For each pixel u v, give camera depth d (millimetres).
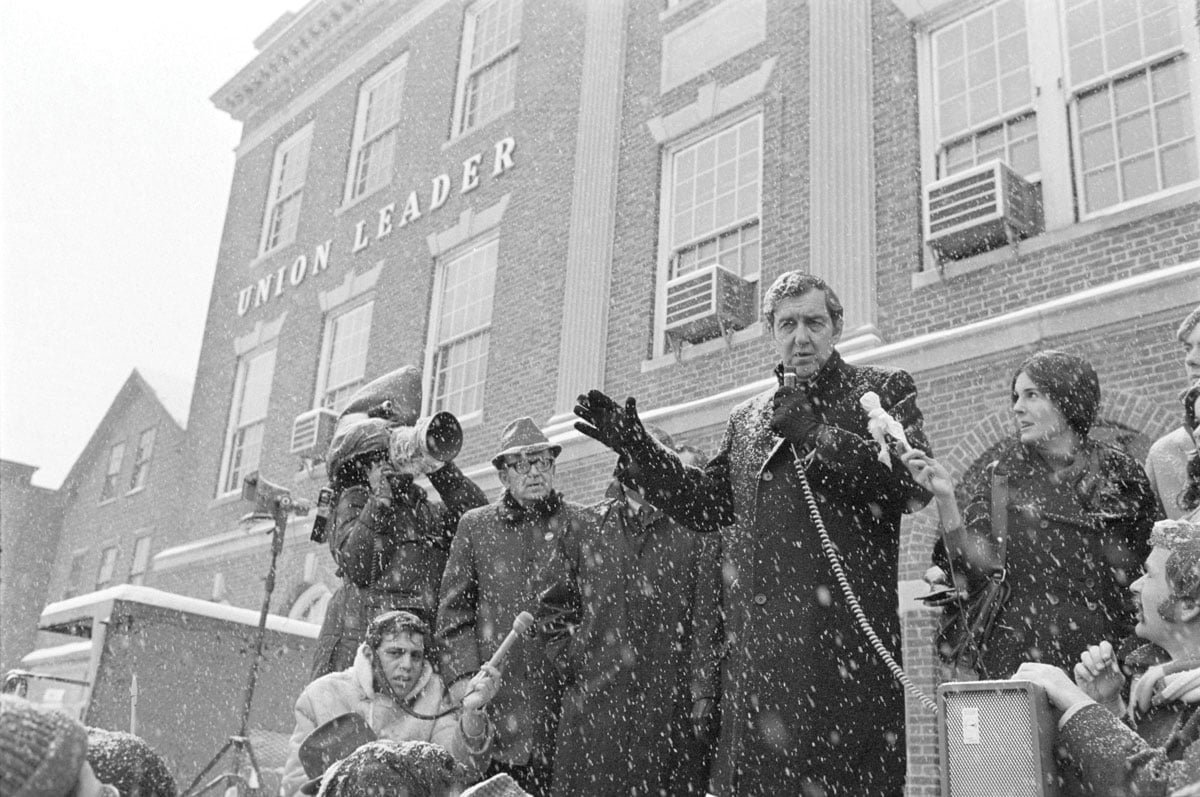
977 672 2926
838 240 8375
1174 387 6180
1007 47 8039
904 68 8523
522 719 3854
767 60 9625
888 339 7895
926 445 3035
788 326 3186
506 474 4246
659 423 9016
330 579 12484
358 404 4926
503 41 13523
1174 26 7207
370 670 4000
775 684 2855
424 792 2014
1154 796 1900
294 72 17266
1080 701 2123
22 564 22547
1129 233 6836
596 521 4211
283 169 17047
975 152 7992
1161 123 7109
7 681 7285
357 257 14398
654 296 9945
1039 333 6836
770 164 9281
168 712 7383
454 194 13062
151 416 20969
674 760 3885
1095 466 3088
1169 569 2279
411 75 14797
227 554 14430
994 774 2084
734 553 3189
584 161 11117
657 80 10727
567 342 10484
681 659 3975
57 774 1292
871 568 3002
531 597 4055
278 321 15477
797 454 3039
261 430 15242
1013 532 3027
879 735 2852
